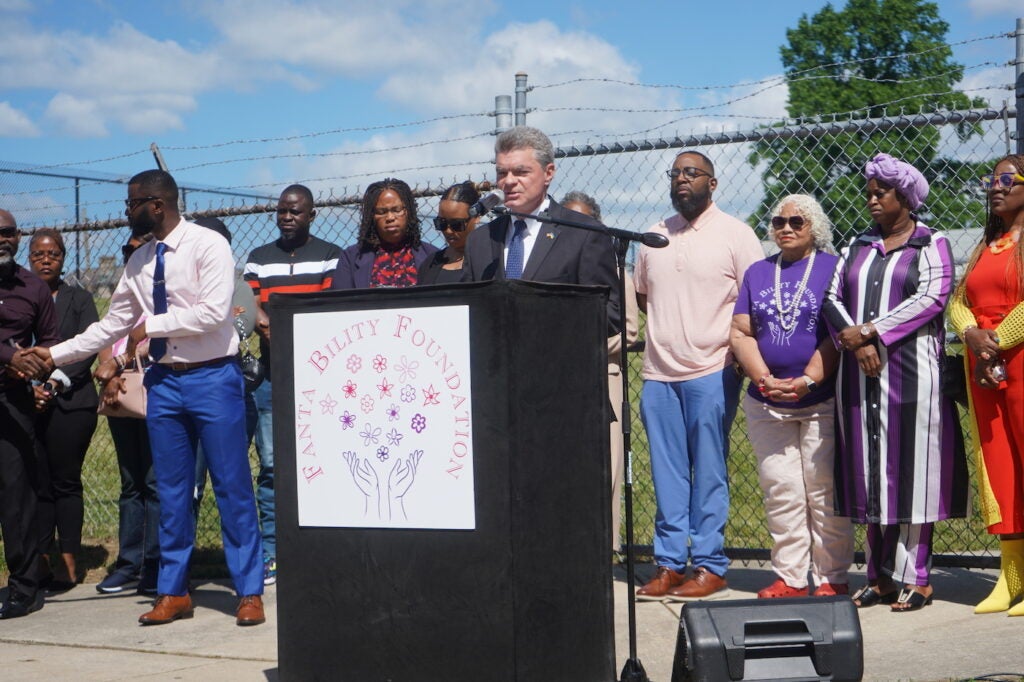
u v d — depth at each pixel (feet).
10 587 18.65
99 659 15.52
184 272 16.79
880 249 16.44
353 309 11.50
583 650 11.51
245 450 17.35
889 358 16.15
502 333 10.75
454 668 11.03
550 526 11.16
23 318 18.86
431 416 11.10
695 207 17.69
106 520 26.43
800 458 17.08
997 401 15.87
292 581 11.83
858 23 102.42
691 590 17.60
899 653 14.05
